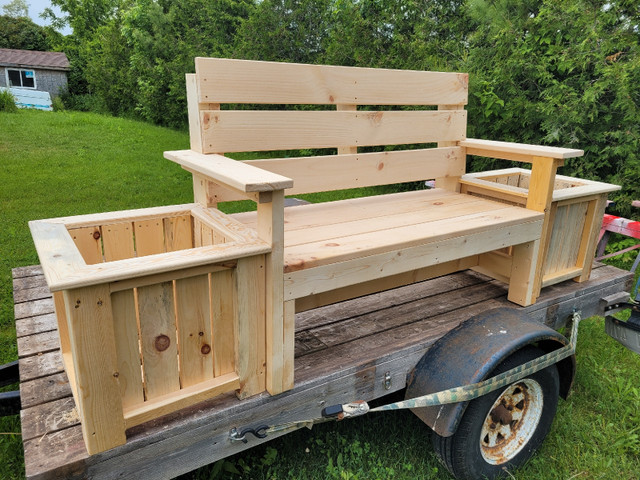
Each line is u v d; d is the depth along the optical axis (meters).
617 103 4.40
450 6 6.79
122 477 1.39
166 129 13.89
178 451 1.47
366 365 1.83
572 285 2.65
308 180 2.27
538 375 1.98
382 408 1.71
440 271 2.47
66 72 24.97
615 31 4.52
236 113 2.00
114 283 1.23
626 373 2.81
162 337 1.39
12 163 8.10
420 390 1.84
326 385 1.74
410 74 2.51
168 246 2.03
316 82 2.19
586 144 4.90
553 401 2.08
